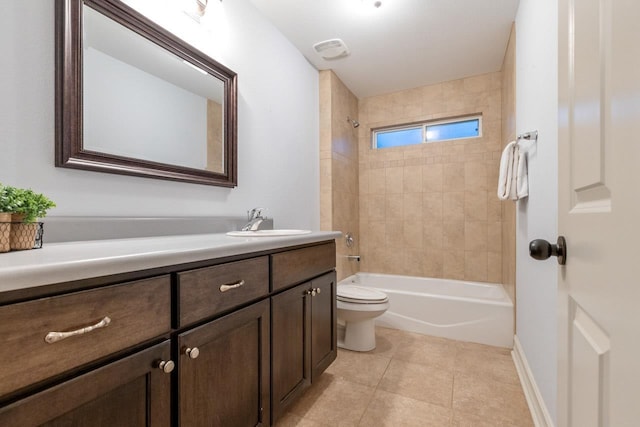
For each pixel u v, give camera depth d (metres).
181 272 0.81
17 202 0.73
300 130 2.46
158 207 1.35
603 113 0.49
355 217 3.32
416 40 2.30
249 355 1.07
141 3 1.28
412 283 3.11
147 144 1.29
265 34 2.04
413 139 3.29
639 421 0.37
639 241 0.37
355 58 2.56
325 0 1.87
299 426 1.37
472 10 1.96
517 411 1.48
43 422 0.54
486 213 2.88
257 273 1.11
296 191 2.40
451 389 1.67
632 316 0.39
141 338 0.70
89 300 0.60
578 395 0.59
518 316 1.99
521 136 1.62
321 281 1.57
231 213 1.75
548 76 1.28
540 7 1.40
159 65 1.34
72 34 1.02
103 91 1.13
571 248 0.63
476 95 2.90
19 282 0.49
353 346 2.16
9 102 0.90
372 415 1.45
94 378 0.61
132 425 0.69
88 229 1.06
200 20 1.56
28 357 0.52
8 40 0.90
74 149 1.03
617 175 0.44
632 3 0.40
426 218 3.14
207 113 1.57
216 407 0.92
